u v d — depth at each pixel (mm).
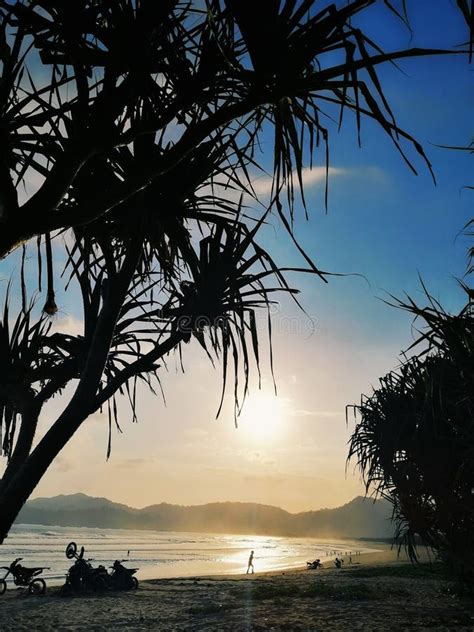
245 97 2299
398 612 14289
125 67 2191
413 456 6246
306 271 2746
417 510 6492
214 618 16531
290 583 30500
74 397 2566
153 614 18297
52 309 2381
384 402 6930
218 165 2793
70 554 24953
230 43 2402
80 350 3154
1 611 18953
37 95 2244
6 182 1979
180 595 24359
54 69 2369
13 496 2344
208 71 2248
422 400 6047
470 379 4281
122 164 2672
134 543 161875
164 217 2854
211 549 152375
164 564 78312
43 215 2035
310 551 161625
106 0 2203
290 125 2250
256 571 65688
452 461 5965
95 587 24688
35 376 3092
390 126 2055
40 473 2398
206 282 2924
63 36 2221
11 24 2227
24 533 184875
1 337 3059
